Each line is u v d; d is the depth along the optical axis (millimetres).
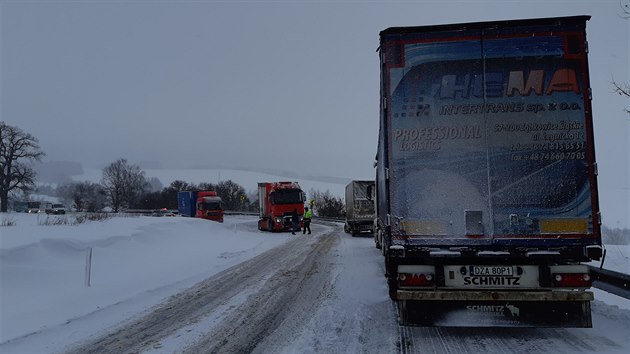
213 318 7453
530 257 5809
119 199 95688
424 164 6074
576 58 5910
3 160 74500
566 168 5855
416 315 6070
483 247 5906
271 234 29359
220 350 5809
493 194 5938
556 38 5938
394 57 6195
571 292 5754
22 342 6102
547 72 5938
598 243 5719
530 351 5551
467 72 6070
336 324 7000
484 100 6016
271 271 12594
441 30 6117
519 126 5945
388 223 6094
